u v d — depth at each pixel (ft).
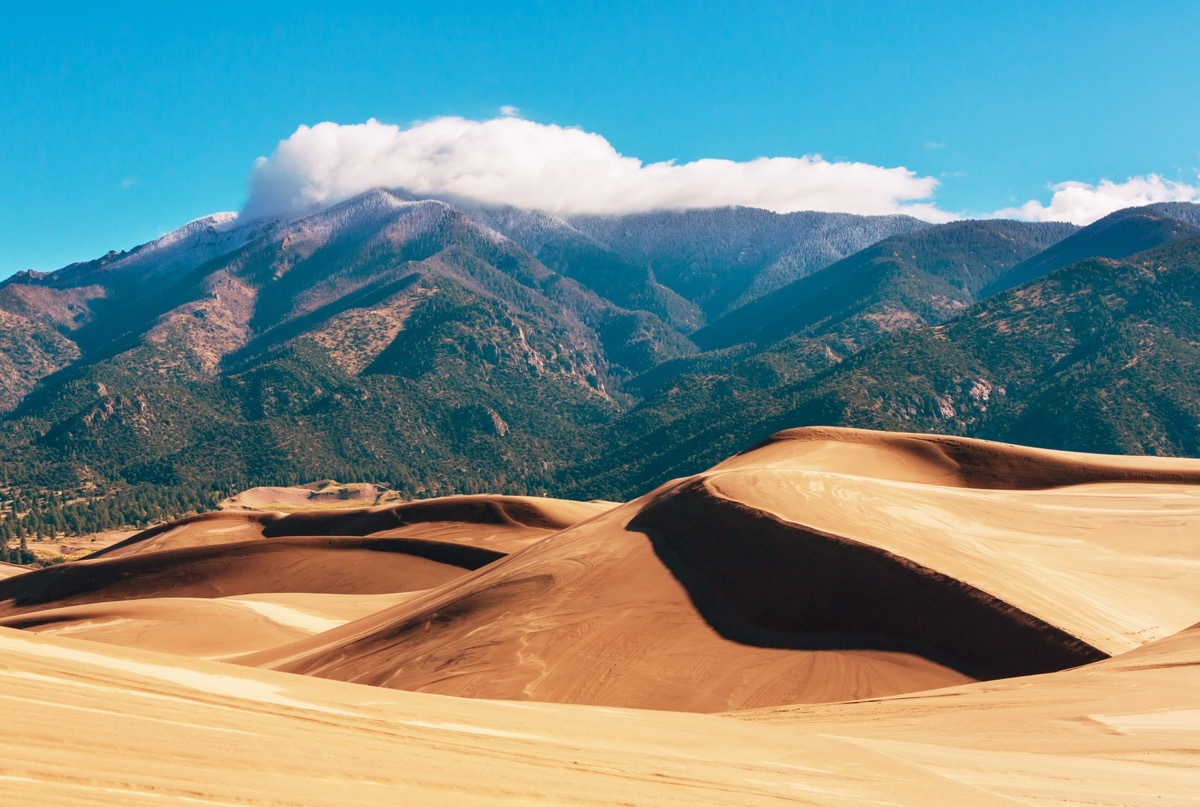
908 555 144.56
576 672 131.44
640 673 129.39
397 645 162.61
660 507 195.31
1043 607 130.82
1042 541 175.32
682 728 64.44
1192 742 64.03
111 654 49.93
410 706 54.29
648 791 42.22
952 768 57.26
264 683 52.13
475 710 58.23
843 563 144.97
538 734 52.21
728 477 200.95
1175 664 90.17
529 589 166.61
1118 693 80.43
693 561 164.66
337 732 41.81
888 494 195.42
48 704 35.04
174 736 34.86
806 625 136.98
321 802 31.65
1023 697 82.84
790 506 176.96
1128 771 57.47
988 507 197.47
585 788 40.45
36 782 27.30
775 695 120.57
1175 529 185.88
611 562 171.83
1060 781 54.80
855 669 124.26
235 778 31.86
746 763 53.01
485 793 36.81
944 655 124.16
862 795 48.42
